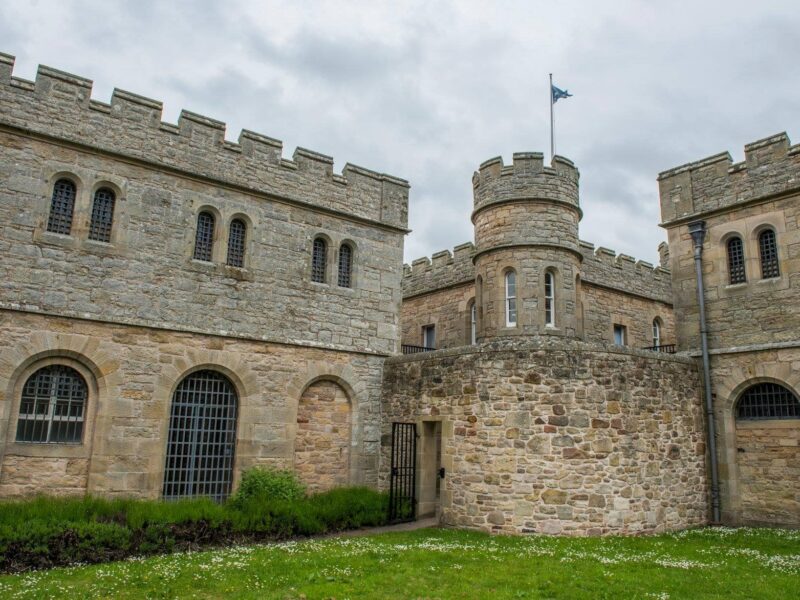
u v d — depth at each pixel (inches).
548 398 544.4
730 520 606.5
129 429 539.5
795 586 363.3
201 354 585.3
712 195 674.2
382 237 729.6
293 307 647.8
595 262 917.2
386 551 437.4
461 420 581.9
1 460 485.1
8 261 508.1
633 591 350.3
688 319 675.4
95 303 539.5
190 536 468.4
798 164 612.1
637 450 560.1
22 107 530.0
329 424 657.0
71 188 550.9
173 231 589.6
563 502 526.6
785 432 594.2
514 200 737.0
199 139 617.0
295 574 371.9
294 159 677.3
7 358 495.8
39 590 331.6
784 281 610.5
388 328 711.7
